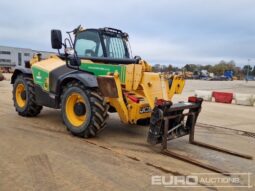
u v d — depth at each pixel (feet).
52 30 18.34
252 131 23.52
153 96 17.63
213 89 88.33
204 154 16.12
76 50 20.89
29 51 248.93
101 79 16.20
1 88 49.44
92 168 12.98
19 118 22.71
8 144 15.80
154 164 13.91
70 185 11.19
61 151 15.07
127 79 16.96
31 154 14.42
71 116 18.12
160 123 15.29
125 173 12.63
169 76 19.81
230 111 35.94
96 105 16.65
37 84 21.40
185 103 17.34
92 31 20.10
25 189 10.74
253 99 44.24
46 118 22.99
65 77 18.13
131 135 19.15
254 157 16.21
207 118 28.91
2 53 235.81
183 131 17.67
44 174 12.09
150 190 11.16
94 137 18.11
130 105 16.66
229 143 19.12
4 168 12.55
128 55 21.91
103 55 19.69
